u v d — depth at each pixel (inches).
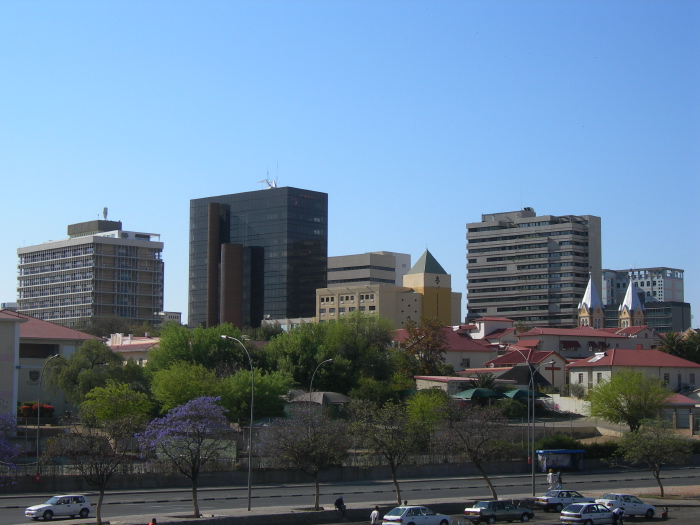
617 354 5703.7
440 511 2674.7
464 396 4808.1
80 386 4389.8
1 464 2513.5
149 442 2426.2
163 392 4168.3
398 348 6141.7
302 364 5191.9
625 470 4008.4
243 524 2325.3
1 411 4158.5
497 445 2942.9
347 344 5497.1
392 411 2952.8
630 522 2509.8
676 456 3248.0
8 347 4269.2
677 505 2876.5
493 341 7514.8
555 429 4537.4
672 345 6599.4
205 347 5078.7
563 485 3398.1
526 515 2502.5
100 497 2263.8
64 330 5369.1
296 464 2625.5
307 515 2436.0
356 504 2687.0
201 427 2400.3
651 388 4525.1
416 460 3629.4
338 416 4397.1
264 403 4190.5
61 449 2459.4
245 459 3371.1
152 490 3061.0
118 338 7480.3
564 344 7022.6
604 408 4542.3
